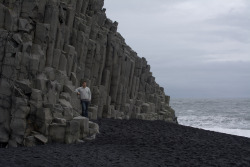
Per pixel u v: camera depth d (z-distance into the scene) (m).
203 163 14.54
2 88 16.19
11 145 15.84
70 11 26.16
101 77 32.97
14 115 15.98
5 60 16.38
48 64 21.06
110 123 27.20
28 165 11.06
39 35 20.11
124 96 37.06
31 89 16.95
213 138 25.58
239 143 23.98
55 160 12.29
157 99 49.16
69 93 22.11
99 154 14.35
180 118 96.69
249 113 120.50
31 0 19.19
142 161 13.75
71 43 27.34
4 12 17.28
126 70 38.16
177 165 13.59
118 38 37.50
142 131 24.81
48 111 17.34
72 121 17.20
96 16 32.75
